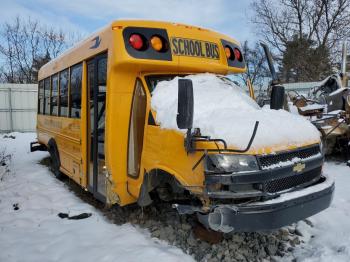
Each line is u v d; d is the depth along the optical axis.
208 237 4.71
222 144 3.98
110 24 5.38
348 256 4.44
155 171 4.88
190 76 5.47
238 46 6.40
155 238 5.10
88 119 6.47
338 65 32.25
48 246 5.02
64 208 6.56
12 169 10.21
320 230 5.40
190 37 5.53
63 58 7.98
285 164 4.14
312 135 4.72
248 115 4.51
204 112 4.64
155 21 5.32
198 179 4.09
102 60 5.78
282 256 4.73
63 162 8.13
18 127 23.00
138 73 5.35
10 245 5.09
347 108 9.96
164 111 4.71
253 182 3.92
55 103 8.77
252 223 3.90
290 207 4.06
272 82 5.91
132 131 5.35
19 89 22.83
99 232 5.38
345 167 9.12
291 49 33.66
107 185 5.51
